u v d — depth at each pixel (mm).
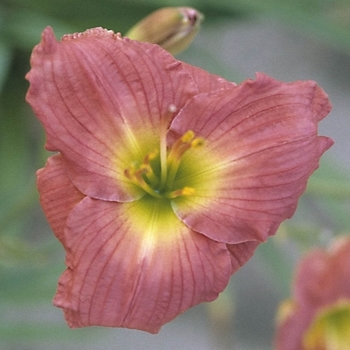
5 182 769
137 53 549
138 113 556
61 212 554
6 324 744
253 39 1038
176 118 557
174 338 886
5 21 769
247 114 557
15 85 823
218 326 863
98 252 551
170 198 570
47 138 543
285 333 662
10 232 739
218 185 564
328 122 1005
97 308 551
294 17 792
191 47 813
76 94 544
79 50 544
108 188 557
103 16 806
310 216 879
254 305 926
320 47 1054
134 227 561
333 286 659
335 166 750
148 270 555
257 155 557
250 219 558
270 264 745
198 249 562
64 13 806
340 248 658
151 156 559
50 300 728
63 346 866
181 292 558
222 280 561
